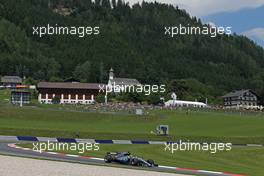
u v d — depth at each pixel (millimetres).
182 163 85750
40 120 171750
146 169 70625
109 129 154875
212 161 93000
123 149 104125
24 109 183250
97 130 147875
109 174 60719
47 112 182750
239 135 155625
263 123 192000
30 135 118062
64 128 147625
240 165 89562
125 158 75812
